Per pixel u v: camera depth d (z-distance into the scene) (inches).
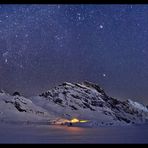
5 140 3075.8
